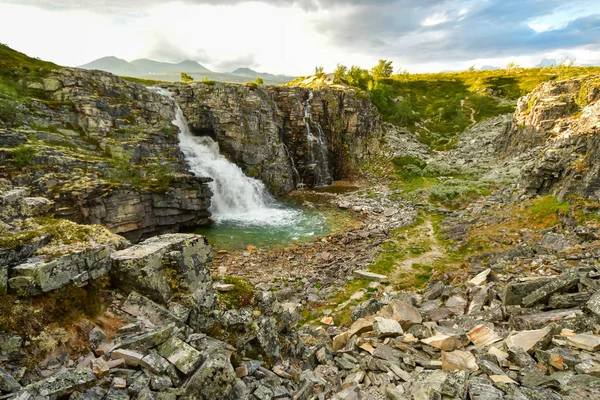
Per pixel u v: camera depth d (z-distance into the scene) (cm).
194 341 978
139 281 1046
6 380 662
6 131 3089
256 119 5931
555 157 3603
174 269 1143
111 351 834
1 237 909
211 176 4816
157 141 4381
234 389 916
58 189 2870
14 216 1132
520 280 1886
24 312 798
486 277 2092
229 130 5591
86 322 901
